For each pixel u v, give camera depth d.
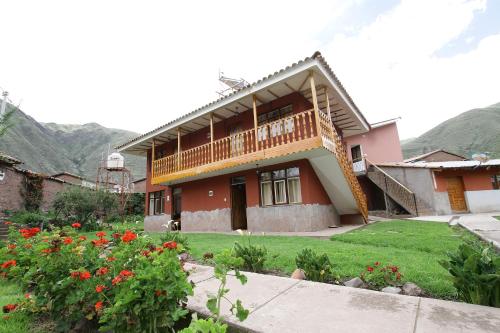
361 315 2.43
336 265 4.29
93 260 2.91
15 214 15.30
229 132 13.15
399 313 2.43
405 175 15.25
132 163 65.88
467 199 14.48
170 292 2.04
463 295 2.80
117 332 2.13
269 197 10.90
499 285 2.52
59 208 16.30
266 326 2.30
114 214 20.08
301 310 2.61
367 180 18.25
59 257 2.73
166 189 15.59
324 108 12.26
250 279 3.79
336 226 10.92
